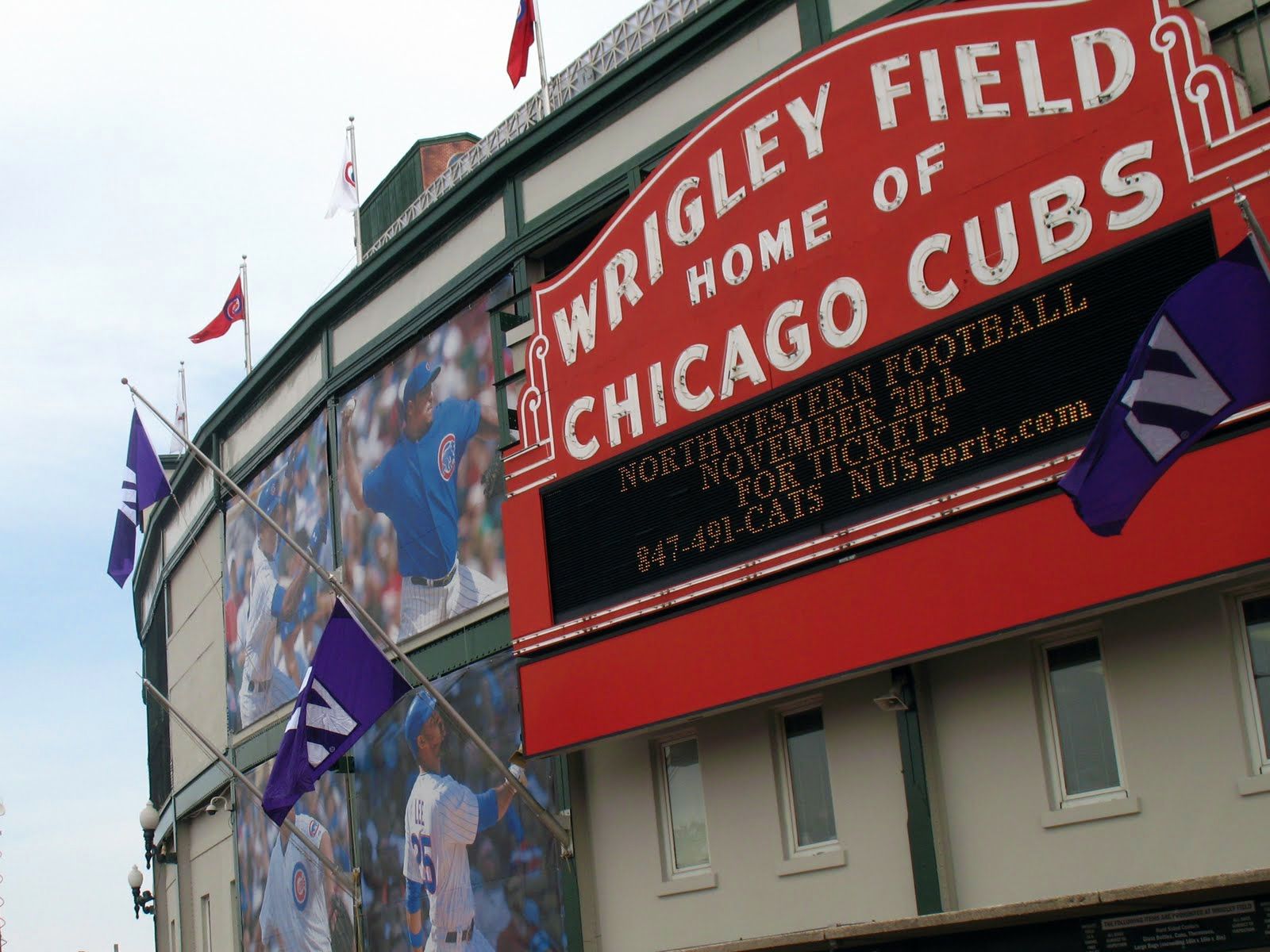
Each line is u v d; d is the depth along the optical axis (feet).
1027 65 52.54
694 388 61.87
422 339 88.69
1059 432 49.67
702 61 71.31
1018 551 50.60
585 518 65.41
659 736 68.18
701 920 64.69
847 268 56.70
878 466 54.49
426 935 81.97
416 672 68.69
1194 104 47.96
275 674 105.40
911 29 56.18
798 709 62.64
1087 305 49.55
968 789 55.26
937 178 54.44
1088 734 52.95
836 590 55.57
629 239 65.87
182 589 135.03
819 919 59.98
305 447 102.22
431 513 85.97
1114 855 51.06
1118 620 51.93
